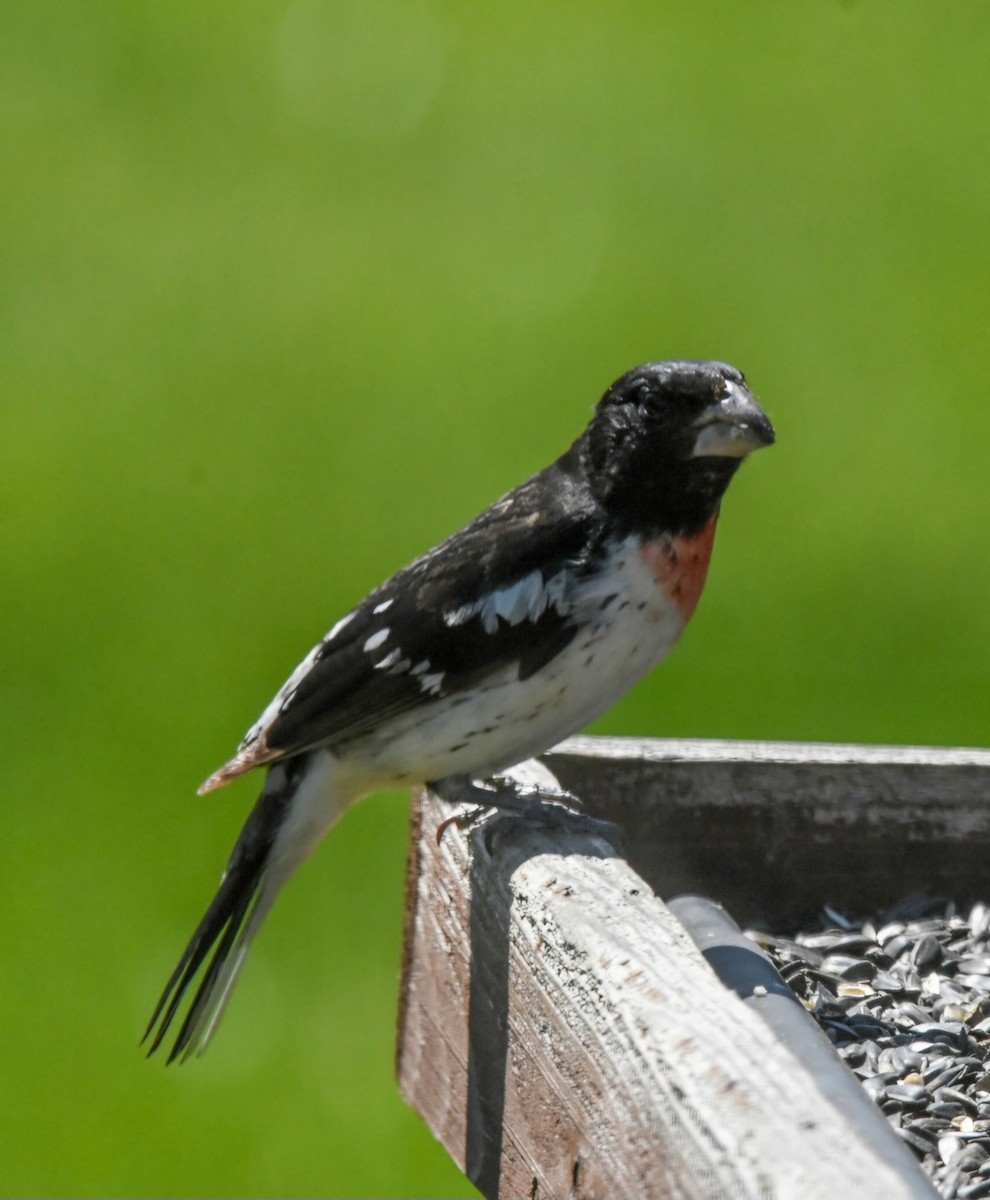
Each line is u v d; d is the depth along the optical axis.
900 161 17.00
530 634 6.19
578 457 6.39
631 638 6.26
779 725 11.48
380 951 10.37
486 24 19.58
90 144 17.86
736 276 15.87
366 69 19.09
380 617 6.34
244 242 16.47
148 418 14.55
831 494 13.46
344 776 6.49
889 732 11.48
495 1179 5.44
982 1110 5.31
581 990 4.72
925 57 18.61
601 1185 4.48
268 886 6.66
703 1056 4.07
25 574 12.91
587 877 5.32
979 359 14.67
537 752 6.43
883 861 6.64
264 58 19.30
